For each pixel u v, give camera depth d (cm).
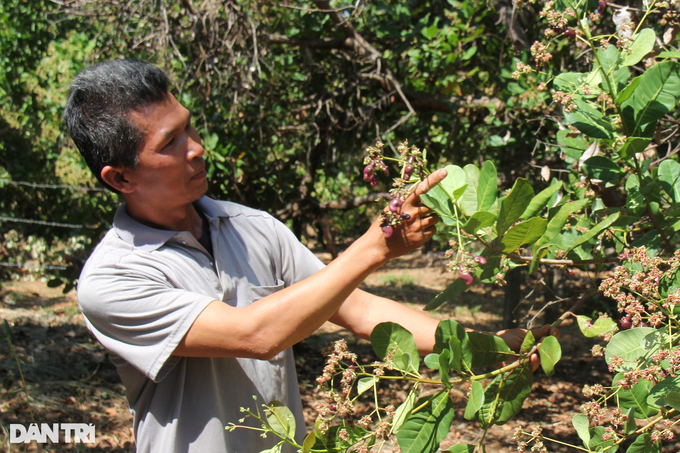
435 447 112
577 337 745
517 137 439
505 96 426
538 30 437
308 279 109
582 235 131
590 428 122
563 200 139
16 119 775
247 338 110
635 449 118
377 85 530
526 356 118
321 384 116
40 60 756
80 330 695
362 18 484
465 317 911
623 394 118
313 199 568
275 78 523
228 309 114
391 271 1413
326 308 108
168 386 127
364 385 118
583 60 309
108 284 122
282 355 141
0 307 822
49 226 587
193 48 488
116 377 543
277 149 586
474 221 106
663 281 124
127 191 126
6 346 568
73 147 690
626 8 158
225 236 139
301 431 147
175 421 126
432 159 526
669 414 116
